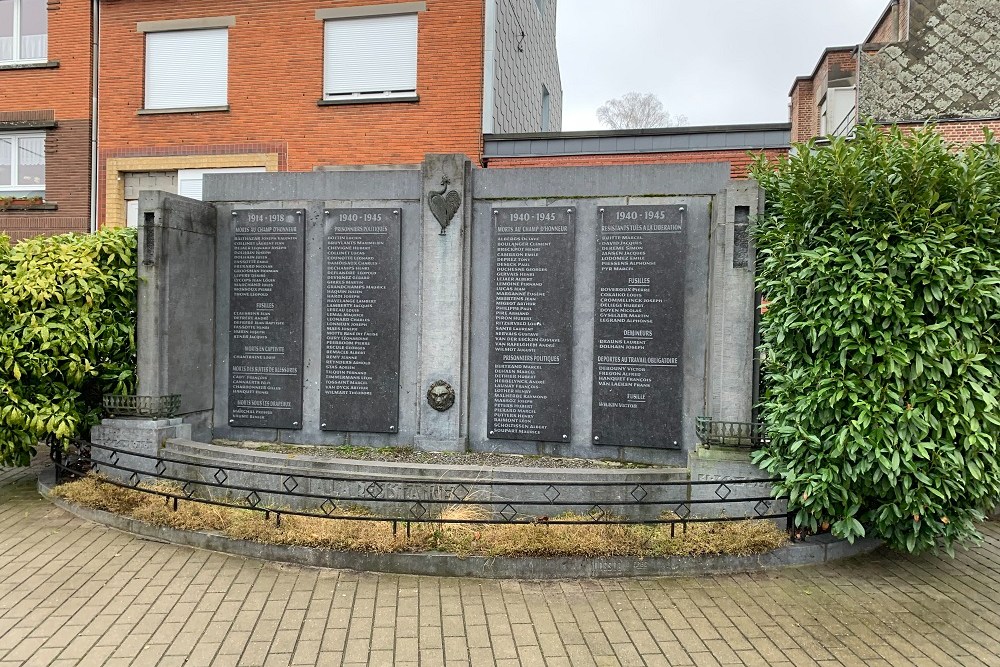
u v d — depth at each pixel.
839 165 4.86
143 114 12.94
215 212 7.34
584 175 6.57
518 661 3.77
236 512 5.51
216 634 4.00
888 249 4.77
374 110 12.15
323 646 3.89
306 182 7.17
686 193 6.35
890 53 12.23
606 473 5.57
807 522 5.09
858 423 4.63
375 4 12.10
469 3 11.83
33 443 6.40
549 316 6.61
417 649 3.87
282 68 12.46
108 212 13.13
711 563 4.94
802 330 5.09
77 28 13.19
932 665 3.78
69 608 4.29
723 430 5.64
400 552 4.90
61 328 6.27
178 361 6.81
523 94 15.28
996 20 11.73
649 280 6.37
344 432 7.05
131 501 5.81
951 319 4.66
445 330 6.74
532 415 6.66
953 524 4.83
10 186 13.80
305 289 7.16
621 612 4.36
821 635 4.10
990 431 4.66
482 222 6.78
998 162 4.84
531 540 4.91
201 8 12.70
